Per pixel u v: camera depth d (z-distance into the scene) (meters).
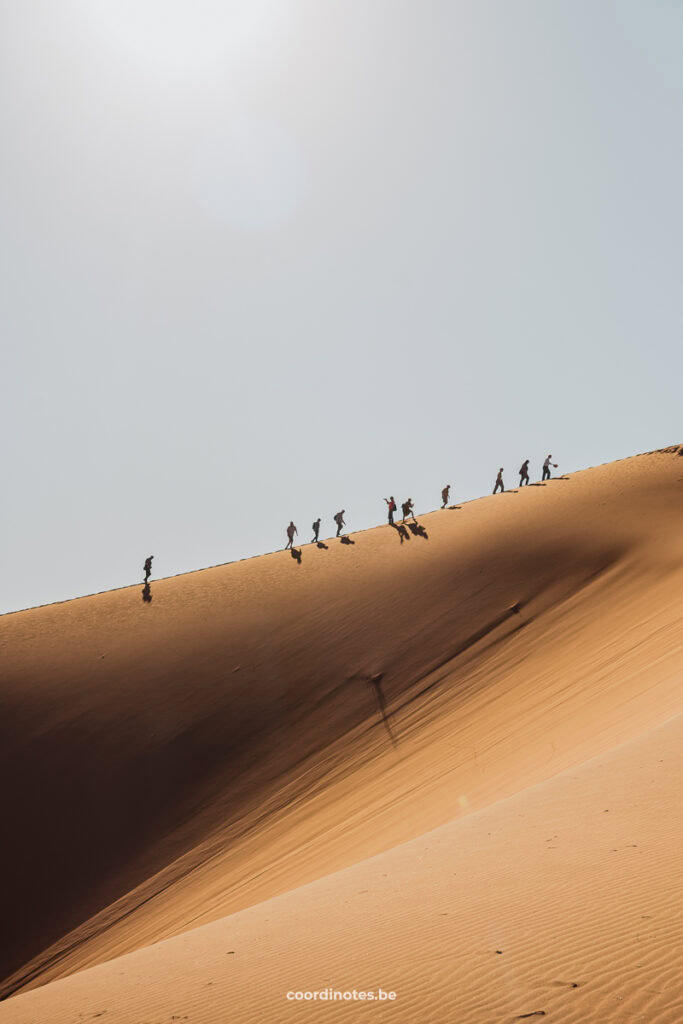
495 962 10.46
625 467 77.06
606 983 9.35
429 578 57.56
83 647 59.28
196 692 50.75
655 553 50.56
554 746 28.56
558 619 45.94
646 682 30.38
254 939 14.55
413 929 12.41
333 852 28.02
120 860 40.22
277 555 72.19
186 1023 10.91
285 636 54.81
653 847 13.82
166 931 28.95
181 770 44.66
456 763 32.19
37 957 35.25
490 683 40.94
